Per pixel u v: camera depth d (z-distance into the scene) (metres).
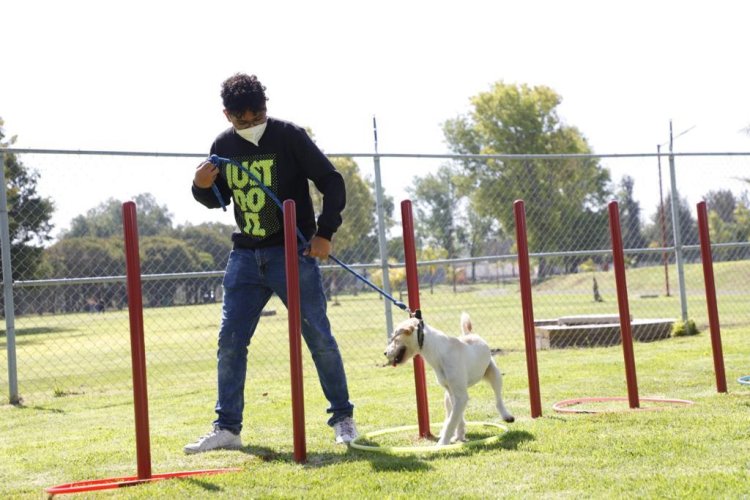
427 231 12.87
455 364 4.46
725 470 3.31
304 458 3.95
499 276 22.03
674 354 8.29
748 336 9.64
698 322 11.73
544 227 16.47
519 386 6.66
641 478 3.23
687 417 4.59
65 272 10.05
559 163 16.69
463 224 13.26
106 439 5.09
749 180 11.52
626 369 5.28
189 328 12.20
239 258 4.57
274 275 4.50
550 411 5.36
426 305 21.20
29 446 4.89
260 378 8.15
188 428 5.44
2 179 7.11
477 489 3.19
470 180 13.53
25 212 9.19
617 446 3.87
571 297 24.28
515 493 3.10
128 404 6.81
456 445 4.11
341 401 4.64
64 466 4.24
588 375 7.15
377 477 3.47
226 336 4.51
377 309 15.44
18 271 9.78
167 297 9.55
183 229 9.51
